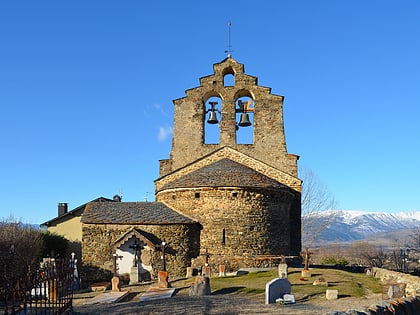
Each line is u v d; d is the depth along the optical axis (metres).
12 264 28.73
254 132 35.94
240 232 30.73
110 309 19.14
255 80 36.47
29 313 16.66
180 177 34.25
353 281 25.34
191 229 31.14
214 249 30.67
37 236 40.28
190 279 28.14
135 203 33.75
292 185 34.62
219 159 35.28
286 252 32.47
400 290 19.83
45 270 16.41
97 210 32.84
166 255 30.50
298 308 18.03
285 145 35.69
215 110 35.97
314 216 63.78
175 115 36.62
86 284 30.78
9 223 44.31
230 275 28.73
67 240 45.66
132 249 30.48
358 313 12.21
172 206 32.59
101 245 31.30
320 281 23.91
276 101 36.28
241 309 17.86
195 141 36.09
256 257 30.66
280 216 32.31
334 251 105.19
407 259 67.31
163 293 23.05
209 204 31.17
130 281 29.48
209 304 19.12
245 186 30.95
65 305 17.14
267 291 19.36
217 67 36.78
